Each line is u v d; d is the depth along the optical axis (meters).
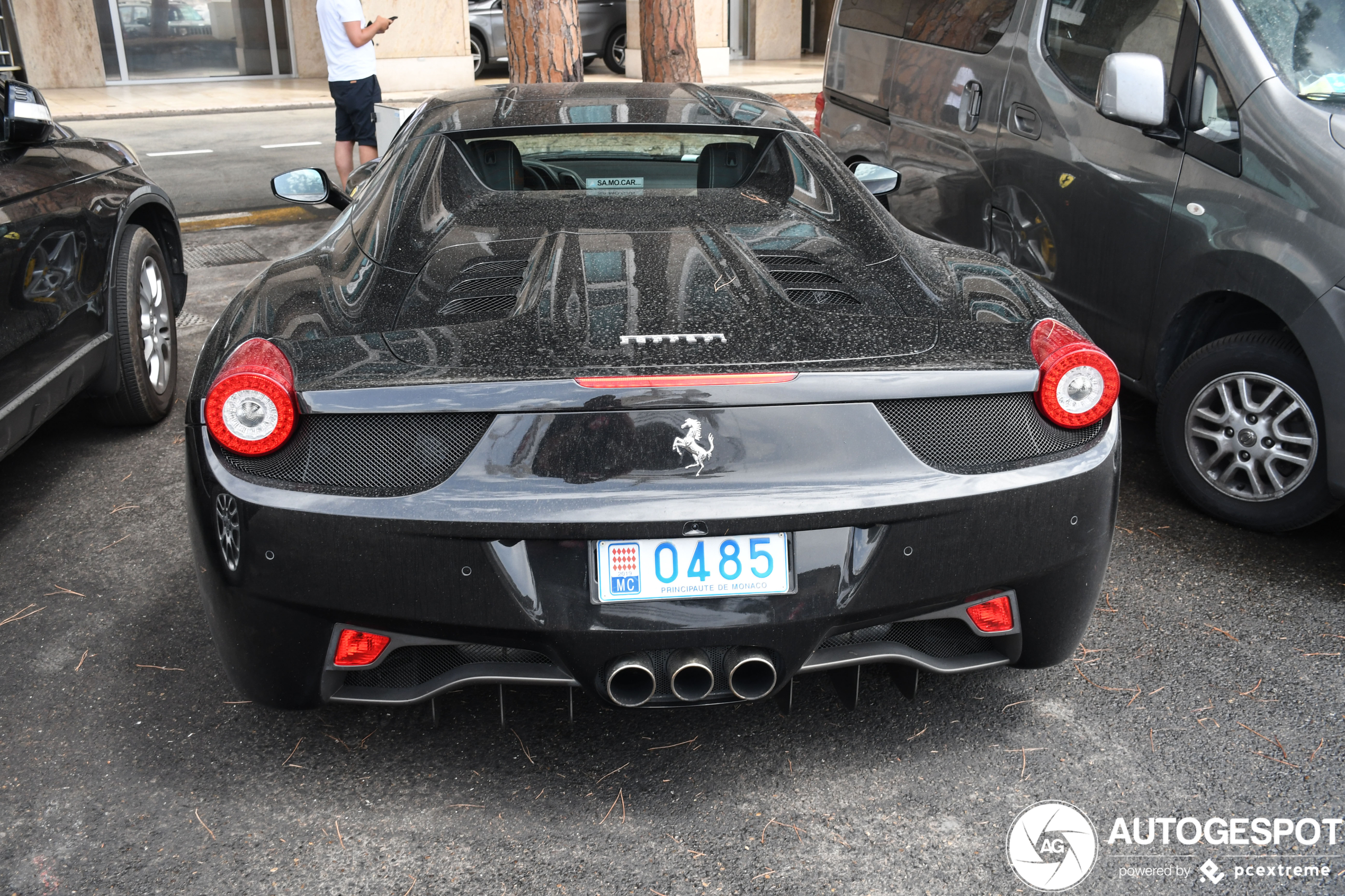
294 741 2.27
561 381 1.77
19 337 3.02
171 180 9.05
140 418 4.01
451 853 1.96
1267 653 2.59
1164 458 3.38
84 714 2.36
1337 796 2.10
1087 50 3.77
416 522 1.78
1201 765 2.19
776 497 1.80
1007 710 2.38
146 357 4.00
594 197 2.66
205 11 17.42
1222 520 3.28
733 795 2.11
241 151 10.63
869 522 1.84
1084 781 2.15
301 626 1.91
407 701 1.98
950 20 4.75
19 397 3.01
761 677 1.91
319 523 1.81
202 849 1.96
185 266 6.37
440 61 15.75
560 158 2.82
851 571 1.87
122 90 16.36
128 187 3.94
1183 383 3.27
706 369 1.80
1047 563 1.98
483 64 16.92
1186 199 3.21
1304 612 2.77
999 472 1.90
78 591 2.90
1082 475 1.96
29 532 3.24
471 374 1.79
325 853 1.95
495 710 2.38
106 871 1.91
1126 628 2.70
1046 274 3.98
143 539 3.20
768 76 17.27
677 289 2.06
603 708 2.38
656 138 2.84
